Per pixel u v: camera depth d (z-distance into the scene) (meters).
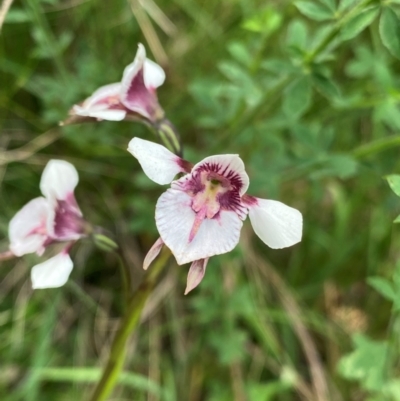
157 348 0.12
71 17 0.13
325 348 0.13
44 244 0.07
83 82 0.12
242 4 0.13
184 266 0.13
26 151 0.12
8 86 0.12
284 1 0.13
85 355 0.12
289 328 0.13
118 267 0.13
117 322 0.12
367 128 0.14
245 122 0.11
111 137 0.12
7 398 0.11
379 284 0.09
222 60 0.13
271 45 0.13
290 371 0.12
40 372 0.10
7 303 0.12
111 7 0.12
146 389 0.12
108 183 0.13
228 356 0.11
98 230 0.07
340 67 0.13
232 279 0.12
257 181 0.11
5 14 0.09
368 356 0.10
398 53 0.08
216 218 0.06
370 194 0.13
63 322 0.12
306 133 0.11
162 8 0.13
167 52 0.13
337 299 0.13
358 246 0.13
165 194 0.06
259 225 0.06
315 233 0.13
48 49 0.11
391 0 0.08
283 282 0.13
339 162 0.10
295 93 0.09
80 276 0.13
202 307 0.12
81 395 0.11
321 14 0.09
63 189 0.07
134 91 0.07
